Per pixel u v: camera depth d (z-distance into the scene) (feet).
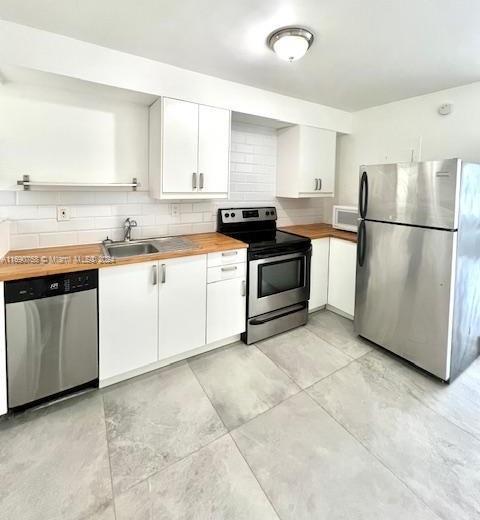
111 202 8.09
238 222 10.13
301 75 7.99
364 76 8.06
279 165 11.14
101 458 5.00
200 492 4.47
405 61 7.16
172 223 9.20
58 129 7.08
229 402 6.40
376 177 7.89
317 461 5.00
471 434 5.56
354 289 9.89
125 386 6.86
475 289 7.47
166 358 7.59
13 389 5.63
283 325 9.45
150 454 5.10
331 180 11.23
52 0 4.94
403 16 5.34
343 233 10.58
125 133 7.91
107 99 7.57
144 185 8.37
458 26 5.66
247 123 10.28
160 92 7.27
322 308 11.28
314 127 10.47
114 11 5.24
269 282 8.94
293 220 12.16
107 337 6.51
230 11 5.23
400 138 10.16
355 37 6.07
